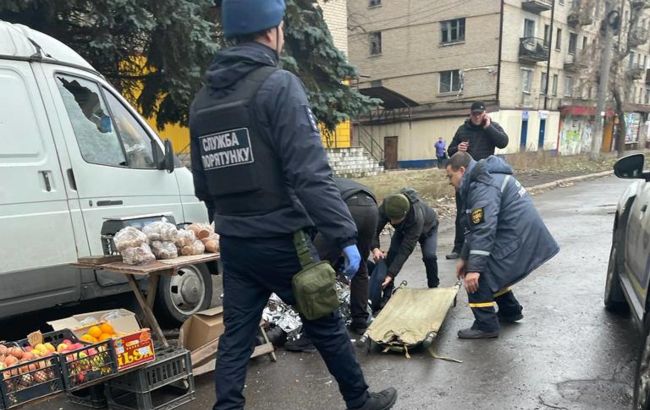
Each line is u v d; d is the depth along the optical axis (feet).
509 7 90.68
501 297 13.75
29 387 8.38
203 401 10.64
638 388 8.62
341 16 56.90
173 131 42.24
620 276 12.95
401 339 12.27
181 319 14.80
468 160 14.12
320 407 10.19
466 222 13.08
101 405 10.58
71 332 9.89
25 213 12.00
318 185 7.12
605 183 52.19
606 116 122.21
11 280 11.81
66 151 12.85
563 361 11.55
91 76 13.88
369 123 103.19
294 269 7.82
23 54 12.48
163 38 23.13
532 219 12.78
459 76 95.35
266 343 12.43
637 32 101.76
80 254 12.89
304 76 30.32
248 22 7.47
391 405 9.27
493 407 9.78
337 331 8.39
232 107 7.41
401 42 101.60
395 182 47.01
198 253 11.51
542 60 96.99
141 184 14.33
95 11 20.76
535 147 102.63
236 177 7.57
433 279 16.42
